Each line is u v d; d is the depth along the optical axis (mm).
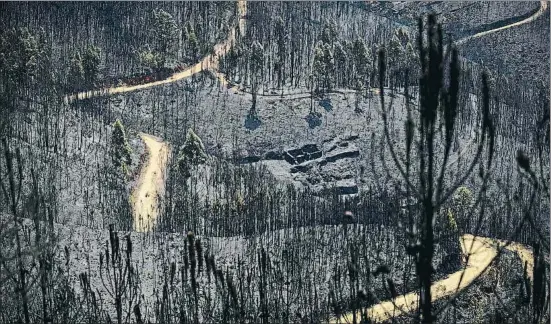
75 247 127000
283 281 122625
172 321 104312
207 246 137625
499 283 112750
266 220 160000
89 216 167250
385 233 133250
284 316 104750
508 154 177500
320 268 126688
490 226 120750
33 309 81500
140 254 132250
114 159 194625
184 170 199000
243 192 194875
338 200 189625
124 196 188375
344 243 134625
